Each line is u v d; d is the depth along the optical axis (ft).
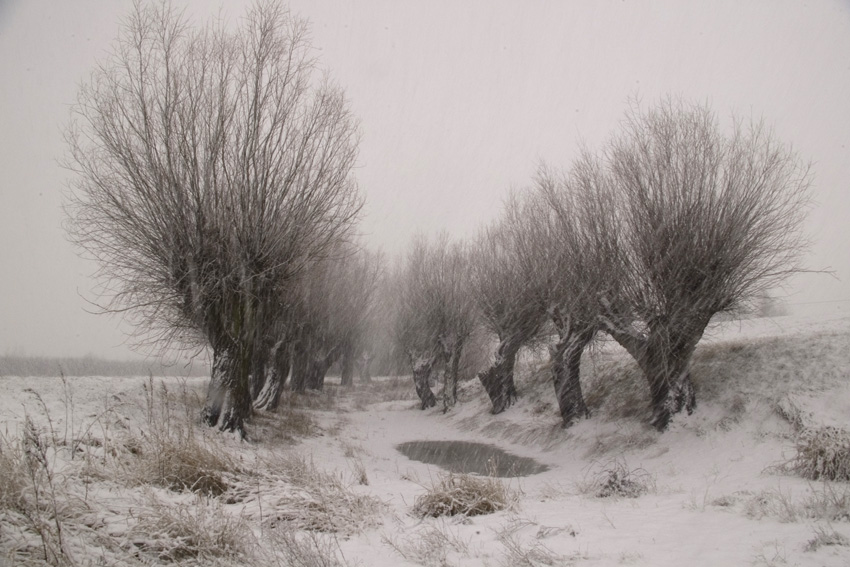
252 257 51.16
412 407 116.47
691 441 49.85
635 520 24.09
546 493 34.96
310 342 112.78
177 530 17.33
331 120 55.06
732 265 50.19
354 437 71.31
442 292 103.35
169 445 26.94
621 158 56.44
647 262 53.36
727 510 25.23
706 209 50.90
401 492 33.01
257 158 50.90
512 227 78.43
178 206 48.06
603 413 65.87
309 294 85.87
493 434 79.77
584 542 20.16
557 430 68.23
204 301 50.85
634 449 53.57
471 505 26.00
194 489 24.88
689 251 50.96
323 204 55.21
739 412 49.85
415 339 113.09
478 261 91.20
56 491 17.76
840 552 17.37
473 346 121.39
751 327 79.87
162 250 48.91
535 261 71.46
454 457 61.87
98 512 17.78
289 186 52.70
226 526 17.81
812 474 32.35
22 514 16.22
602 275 58.13
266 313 56.75
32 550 14.40
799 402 45.91
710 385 56.18
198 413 53.72
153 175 47.70
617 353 81.56
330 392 143.43
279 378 81.35
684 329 52.24
